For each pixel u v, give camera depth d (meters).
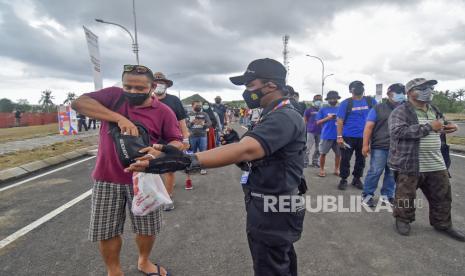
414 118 3.24
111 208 2.30
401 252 2.96
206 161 1.29
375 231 3.46
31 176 6.33
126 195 2.35
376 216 3.92
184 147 2.44
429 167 3.25
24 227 3.61
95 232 2.28
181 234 3.43
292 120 1.52
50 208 4.29
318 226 3.62
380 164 4.18
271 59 1.68
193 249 3.07
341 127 5.12
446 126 3.06
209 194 5.05
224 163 1.33
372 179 4.26
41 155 8.38
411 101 3.33
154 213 2.47
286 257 1.71
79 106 2.01
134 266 2.75
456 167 6.74
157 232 2.51
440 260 2.80
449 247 3.05
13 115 31.94
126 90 2.11
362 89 5.01
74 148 10.09
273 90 1.66
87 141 12.39
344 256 2.90
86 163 7.90
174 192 5.18
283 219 1.62
